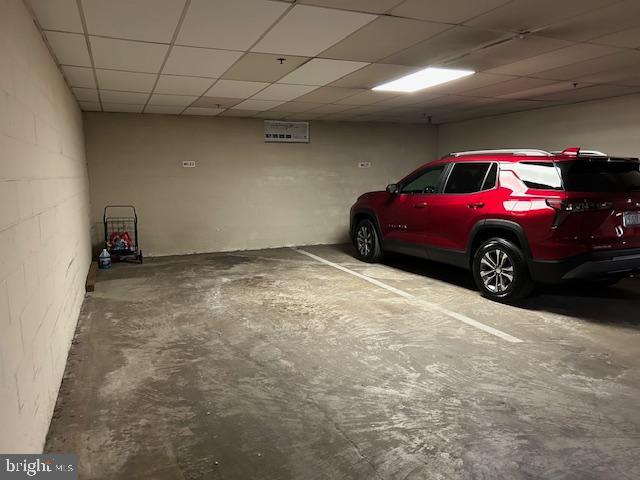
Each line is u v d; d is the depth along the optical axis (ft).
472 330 13.85
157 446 8.08
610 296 17.28
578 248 13.97
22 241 7.38
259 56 14.19
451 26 11.68
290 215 30.25
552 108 25.08
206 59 14.44
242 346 12.77
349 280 20.58
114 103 22.43
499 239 16.20
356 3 10.04
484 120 29.68
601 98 22.43
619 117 21.80
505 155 16.66
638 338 13.08
